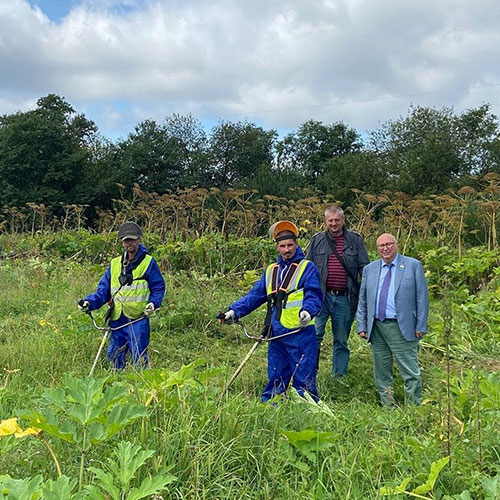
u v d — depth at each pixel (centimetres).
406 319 544
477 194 1265
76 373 547
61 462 318
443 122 4875
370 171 4122
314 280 519
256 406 392
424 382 608
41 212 1684
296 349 514
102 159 4628
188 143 5153
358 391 596
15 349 599
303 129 5762
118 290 596
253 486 321
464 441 344
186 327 778
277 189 4459
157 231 1415
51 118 4691
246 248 1223
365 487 321
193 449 326
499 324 786
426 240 1274
